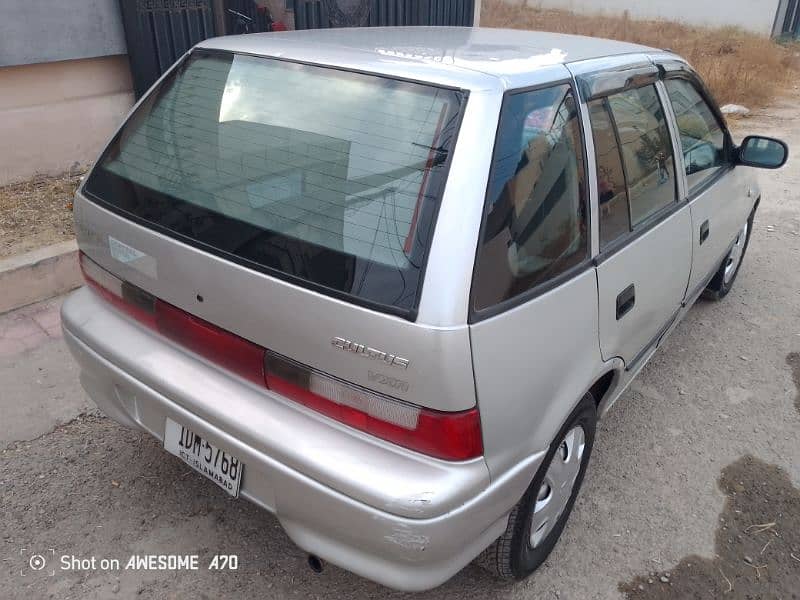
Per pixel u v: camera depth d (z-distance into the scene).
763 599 2.46
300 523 1.94
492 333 1.77
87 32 5.02
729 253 4.38
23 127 4.95
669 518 2.80
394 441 1.78
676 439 3.28
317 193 1.95
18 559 2.40
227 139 2.22
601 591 2.45
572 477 2.50
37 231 4.37
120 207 2.31
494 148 1.83
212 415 2.00
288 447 1.85
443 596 2.38
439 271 1.69
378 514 1.74
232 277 1.94
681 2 21.17
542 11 22.98
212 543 2.52
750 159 3.72
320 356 1.82
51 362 3.48
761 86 12.29
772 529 2.78
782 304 4.70
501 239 1.83
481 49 2.37
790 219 6.29
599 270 2.26
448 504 1.74
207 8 5.65
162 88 2.53
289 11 6.23
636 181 2.61
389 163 1.87
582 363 2.22
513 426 1.89
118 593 2.31
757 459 3.18
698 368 3.89
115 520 2.59
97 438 3.00
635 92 2.67
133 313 2.32
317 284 1.81
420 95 1.93
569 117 2.16
